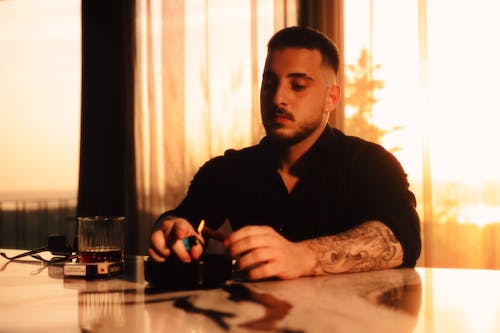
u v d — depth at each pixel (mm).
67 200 5340
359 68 2943
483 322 664
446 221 2842
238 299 802
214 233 1146
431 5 2855
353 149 1568
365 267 1070
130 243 3336
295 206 1562
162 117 3336
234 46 3213
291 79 1461
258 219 1618
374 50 2920
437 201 2850
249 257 955
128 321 680
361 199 1521
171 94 3314
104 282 989
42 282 996
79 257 1133
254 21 3170
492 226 2801
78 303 802
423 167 2824
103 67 3398
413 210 1295
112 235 1104
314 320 666
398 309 729
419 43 2855
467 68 2809
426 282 942
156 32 3367
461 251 2824
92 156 3398
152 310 740
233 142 3207
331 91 1551
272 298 806
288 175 1611
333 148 1547
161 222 1148
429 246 2799
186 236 1016
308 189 1561
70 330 648
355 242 1093
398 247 1139
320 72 1485
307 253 1026
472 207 2809
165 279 934
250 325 643
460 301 785
